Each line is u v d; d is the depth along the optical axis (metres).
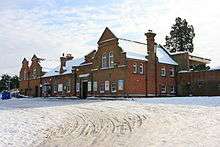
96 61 54.09
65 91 63.22
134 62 48.69
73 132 14.55
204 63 62.69
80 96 57.78
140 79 49.12
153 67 51.66
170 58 57.41
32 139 13.46
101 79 52.47
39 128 16.50
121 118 17.80
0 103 41.56
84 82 57.34
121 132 13.21
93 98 50.41
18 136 14.06
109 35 51.53
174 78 55.66
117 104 28.03
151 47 51.69
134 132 12.90
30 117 21.05
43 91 71.44
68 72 62.84
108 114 20.33
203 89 51.34
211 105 22.80
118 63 49.09
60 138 13.28
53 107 28.97
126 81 47.34
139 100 34.31
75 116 20.81
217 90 49.41
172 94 54.75
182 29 85.56
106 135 12.84
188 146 9.56
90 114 21.27
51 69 74.12
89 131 14.37
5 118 20.41
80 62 62.44
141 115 18.44
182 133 11.77
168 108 21.36
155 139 11.00
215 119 14.77
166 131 12.45
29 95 77.06
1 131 15.22
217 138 10.42
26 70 79.81
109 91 50.53
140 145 10.23
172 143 10.12
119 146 10.45
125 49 49.25
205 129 12.26
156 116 17.47
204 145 9.55
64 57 65.75
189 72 53.88
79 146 11.14
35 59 75.94
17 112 24.58
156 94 51.34
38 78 73.81
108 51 51.47
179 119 15.67
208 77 50.78
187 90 53.94
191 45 85.50
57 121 19.03
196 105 22.86
